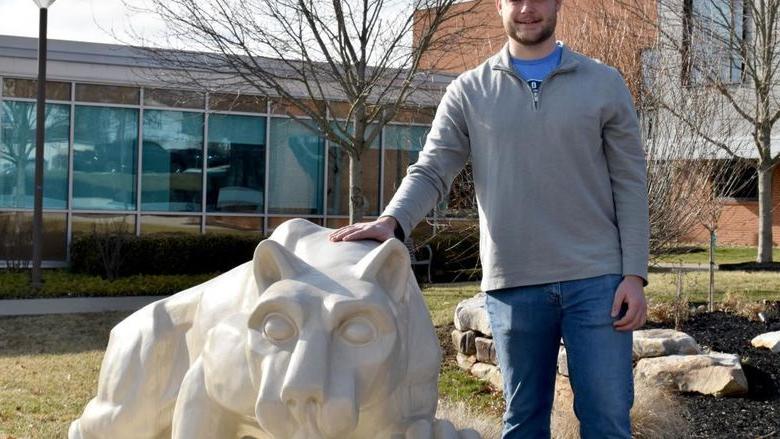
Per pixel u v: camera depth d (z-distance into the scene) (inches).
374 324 84.2
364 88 425.1
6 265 616.7
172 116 657.6
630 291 126.0
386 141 693.9
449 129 133.6
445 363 325.1
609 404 127.6
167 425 107.7
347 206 705.6
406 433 92.7
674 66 390.0
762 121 569.3
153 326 107.9
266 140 679.7
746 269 560.7
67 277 573.0
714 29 568.4
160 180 657.0
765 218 592.4
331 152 698.2
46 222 629.9
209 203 668.7
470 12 432.5
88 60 626.8
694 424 235.6
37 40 619.8
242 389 87.4
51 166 632.4
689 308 365.1
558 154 126.5
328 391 80.0
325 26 416.2
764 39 550.6
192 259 606.5
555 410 228.1
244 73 438.3
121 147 647.8
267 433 85.5
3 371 330.6
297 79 434.0
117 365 109.4
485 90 131.2
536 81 128.6
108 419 108.9
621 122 127.6
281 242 102.0
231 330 90.5
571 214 127.6
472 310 320.2
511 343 134.7
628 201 128.1
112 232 599.5
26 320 443.5
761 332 322.0
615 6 481.7
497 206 130.1
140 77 634.8
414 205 124.6
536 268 129.0
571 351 130.1
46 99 629.0
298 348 81.0
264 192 680.4
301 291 84.0
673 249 358.6
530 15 127.3
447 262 596.1
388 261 89.3
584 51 370.6
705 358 264.4
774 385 265.6
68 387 305.3
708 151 398.0
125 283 555.5
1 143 621.0
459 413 213.0
